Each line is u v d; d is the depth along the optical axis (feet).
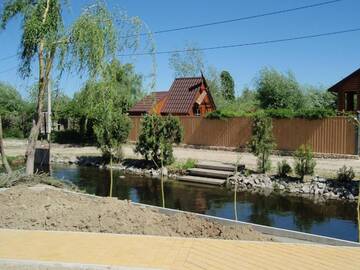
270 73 136.15
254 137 61.16
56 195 31.27
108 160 77.51
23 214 26.13
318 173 57.47
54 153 89.30
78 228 24.66
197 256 19.80
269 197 51.06
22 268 18.56
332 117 71.92
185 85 113.80
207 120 89.25
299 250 20.85
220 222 27.27
